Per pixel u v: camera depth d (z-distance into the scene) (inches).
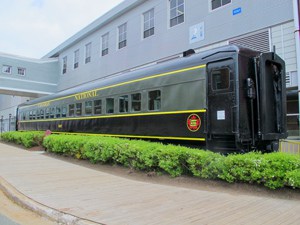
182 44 684.1
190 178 292.7
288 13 486.9
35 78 1323.8
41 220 202.4
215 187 265.1
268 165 240.5
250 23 544.4
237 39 566.9
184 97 365.4
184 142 366.3
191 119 352.5
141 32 823.1
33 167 397.7
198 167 284.2
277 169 236.4
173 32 711.1
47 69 1360.7
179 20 705.0
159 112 402.0
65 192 256.8
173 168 302.8
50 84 1365.7
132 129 455.2
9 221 201.3
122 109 485.7
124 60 887.7
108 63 968.3
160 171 318.7
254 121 315.6
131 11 868.6
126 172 345.4
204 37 632.4
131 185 283.1
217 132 320.8
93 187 275.6
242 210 199.3
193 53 398.6
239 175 254.8
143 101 436.5
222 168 264.5
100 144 398.9
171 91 386.0
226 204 213.9
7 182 301.1
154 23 776.9
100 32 1024.9
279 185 234.7
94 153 408.8
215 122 324.5
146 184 287.4
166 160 303.6
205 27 631.8
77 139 461.4
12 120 1627.7
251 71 322.7
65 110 696.4
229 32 581.3
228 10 586.9
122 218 186.1
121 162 366.0
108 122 519.2
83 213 197.3
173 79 385.1
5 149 652.7
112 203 220.2
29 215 214.2
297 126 470.6
